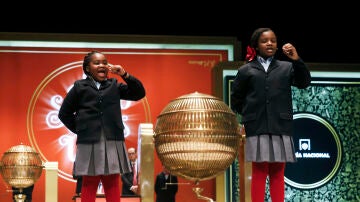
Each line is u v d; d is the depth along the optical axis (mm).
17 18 9344
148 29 9633
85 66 4336
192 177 3795
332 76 8336
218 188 7582
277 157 3996
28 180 4746
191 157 3662
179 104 3818
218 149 3682
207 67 9938
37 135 9789
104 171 3992
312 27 9156
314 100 8336
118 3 9242
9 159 4707
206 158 3668
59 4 9156
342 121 8352
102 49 9820
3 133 9703
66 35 9727
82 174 3982
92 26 9477
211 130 3674
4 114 9727
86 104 4125
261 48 4285
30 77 9805
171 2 9297
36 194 9617
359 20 9094
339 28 9156
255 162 4156
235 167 7617
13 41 9719
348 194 8258
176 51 9938
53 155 9789
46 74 9820
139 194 4578
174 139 3684
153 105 9922
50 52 9828
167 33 9805
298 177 8203
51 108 9844
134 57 9875
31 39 9664
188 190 9477
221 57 9930
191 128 3672
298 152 8250
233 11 9305
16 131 9742
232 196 7551
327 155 8289
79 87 4176
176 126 3699
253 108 4125
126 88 4328
